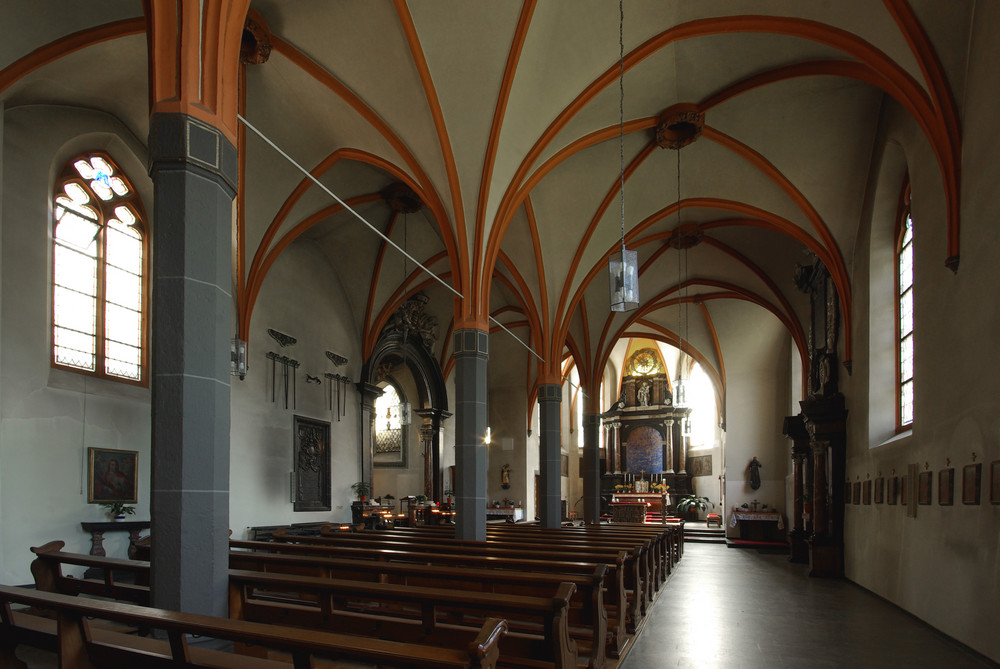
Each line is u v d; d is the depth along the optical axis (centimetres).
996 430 784
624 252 1005
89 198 1328
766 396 2638
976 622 828
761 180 1641
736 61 1288
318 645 339
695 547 2392
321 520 1978
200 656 427
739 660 761
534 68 1186
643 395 3916
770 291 2245
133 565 647
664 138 1480
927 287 1038
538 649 534
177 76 609
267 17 1148
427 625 557
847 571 1533
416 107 1216
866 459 1405
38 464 1150
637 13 1139
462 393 1337
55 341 1230
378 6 1070
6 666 468
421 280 2331
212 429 581
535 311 1948
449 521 2222
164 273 585
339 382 2139
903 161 1280
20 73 1018
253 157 1505
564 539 1337
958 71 909
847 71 1188
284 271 1912
